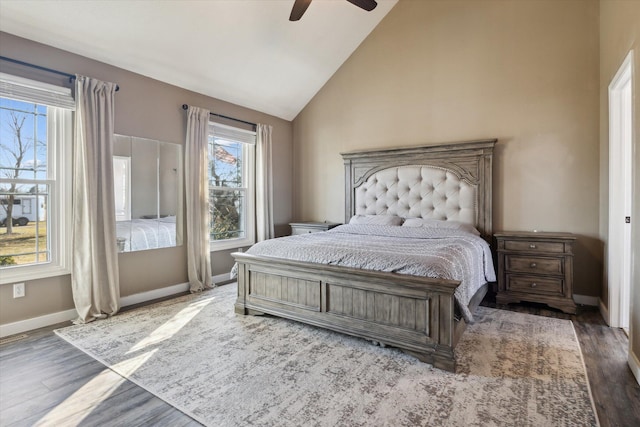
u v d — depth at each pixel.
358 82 4.79
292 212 5.48
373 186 4.57
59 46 2.96
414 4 4.32
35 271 2.87
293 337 2.63
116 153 3.37
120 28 3.07
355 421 1.62
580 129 3.42
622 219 2.80
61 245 3.04
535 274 3.30
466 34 3.99
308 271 2.69
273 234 5.03
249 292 3.11
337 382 1.97
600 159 3.29
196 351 2.39
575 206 3.45
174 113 3.90
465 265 2.52
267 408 1.73
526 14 3.66
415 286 2.20
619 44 2.61
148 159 3.64
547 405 1.74
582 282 3.44
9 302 2.74
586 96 3.39
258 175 4.87
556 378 2.00
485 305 3.44
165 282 3.82
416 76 4.32
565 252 3.17
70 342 2.56
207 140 4.14
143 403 1.79
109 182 3.21
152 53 3.43
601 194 3.26
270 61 4.24
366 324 2.43
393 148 4.36
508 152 3.77
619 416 1.65
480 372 2.08
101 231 3.16
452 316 2.10
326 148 5.13
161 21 3.18
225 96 4.41
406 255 2.41
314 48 4.39
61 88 2.94
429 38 4.23
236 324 2.90
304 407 1.74
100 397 1.84
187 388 1.92
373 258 2.44
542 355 2.30
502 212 3.80
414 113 4.35
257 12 3.56
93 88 3.09
